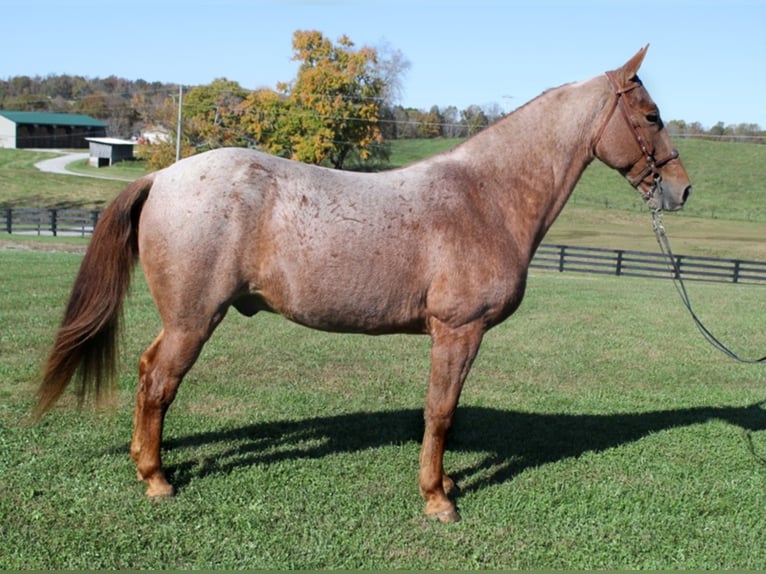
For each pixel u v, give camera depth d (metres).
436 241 4.34
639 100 4.80
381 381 7.73
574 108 4.76
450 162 4.63
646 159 4.84
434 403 4.48
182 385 7.12
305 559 3.94
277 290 4.33
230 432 5.83
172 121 49.69
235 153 4.35
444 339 4.42
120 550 3.93
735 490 5.22
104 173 60.12
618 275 23.50
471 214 4.45
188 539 4.07
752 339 11.28
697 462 5.75
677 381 8.53
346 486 4.87
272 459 5.27
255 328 10.05
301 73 48.91
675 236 41.62
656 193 4.91
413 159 57.50
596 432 6.41
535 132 4.71
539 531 4.45
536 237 4.72
